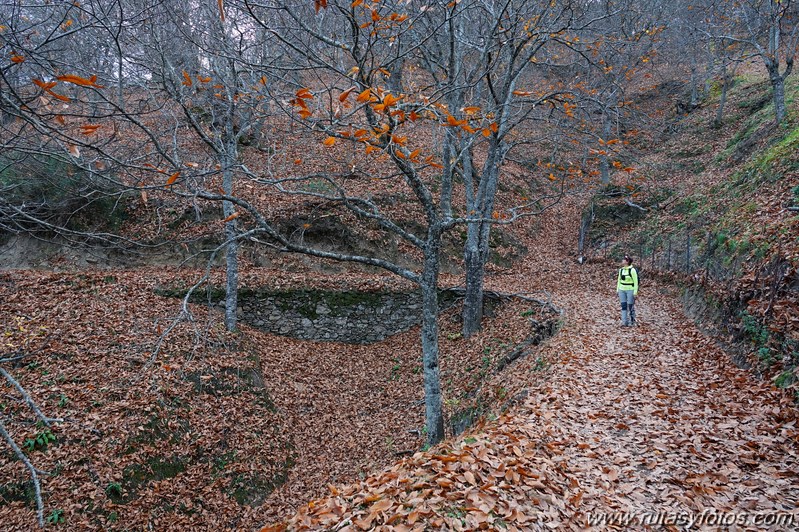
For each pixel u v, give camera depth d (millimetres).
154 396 10219
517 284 18719
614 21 14234
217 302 14719
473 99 12727
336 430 11977
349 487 4770
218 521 8859
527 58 10508
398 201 20172
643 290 16469
